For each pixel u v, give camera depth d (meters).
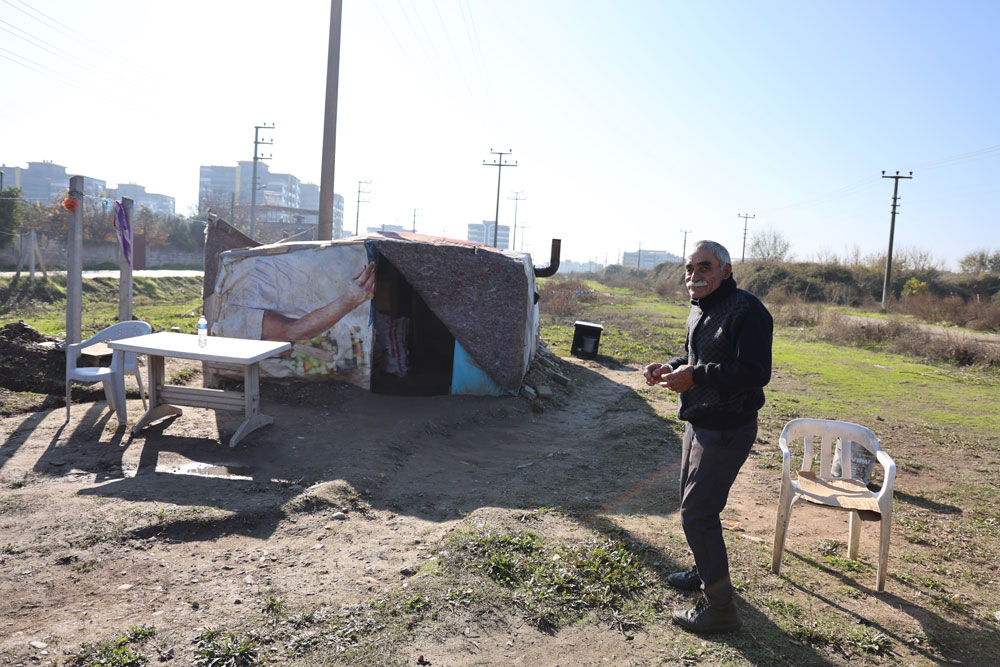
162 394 6.43
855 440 4.25
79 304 7.95
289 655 2.89
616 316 28.59
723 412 3.17
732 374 2.98
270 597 3.38
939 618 3.59
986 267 49.44
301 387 8.21
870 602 3.74
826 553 4.48
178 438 6.12
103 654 2.81
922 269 50.34
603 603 3.50
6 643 2.86
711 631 3.26
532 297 10.54
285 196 161.75
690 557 4.11
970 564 4.46
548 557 3.97
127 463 5.39
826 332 23.62
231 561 3.86
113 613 3.19
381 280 10.67
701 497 3.24
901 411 10.75
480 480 5.87
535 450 7.10
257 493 4.89
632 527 4.60
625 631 3.27
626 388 11.54
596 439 7.62
